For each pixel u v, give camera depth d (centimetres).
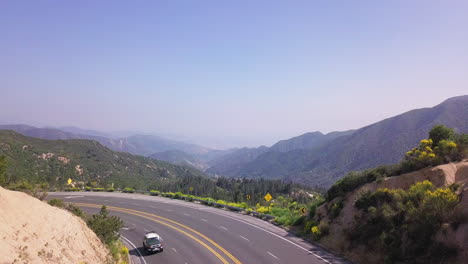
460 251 1716
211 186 15775
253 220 3900
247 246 2789
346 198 2997
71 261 1792
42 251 1641
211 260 2491
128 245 3089
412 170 2686
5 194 1770
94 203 5400
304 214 3556
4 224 1580
